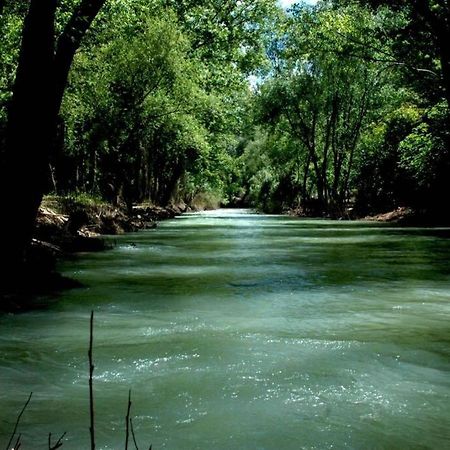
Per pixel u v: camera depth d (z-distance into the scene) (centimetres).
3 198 916
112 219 2547
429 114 2800
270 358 513
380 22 2772
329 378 454
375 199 4294
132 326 648
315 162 5031
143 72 2997
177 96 3275
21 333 612
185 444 334
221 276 1100
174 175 5409
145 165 4462
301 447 329
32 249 1171
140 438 343
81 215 2200
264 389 429
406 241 2027
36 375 466
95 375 464
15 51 1867
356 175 4781
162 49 2983
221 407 392
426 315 715
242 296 864
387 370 479
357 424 362
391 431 352
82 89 2633
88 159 3155
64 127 2623
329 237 2264
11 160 928
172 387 433
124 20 2558
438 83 2225
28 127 935
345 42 2852
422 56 2147
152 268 1227
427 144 2988
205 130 4462
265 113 4966
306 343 567
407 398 411
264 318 698
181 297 853
